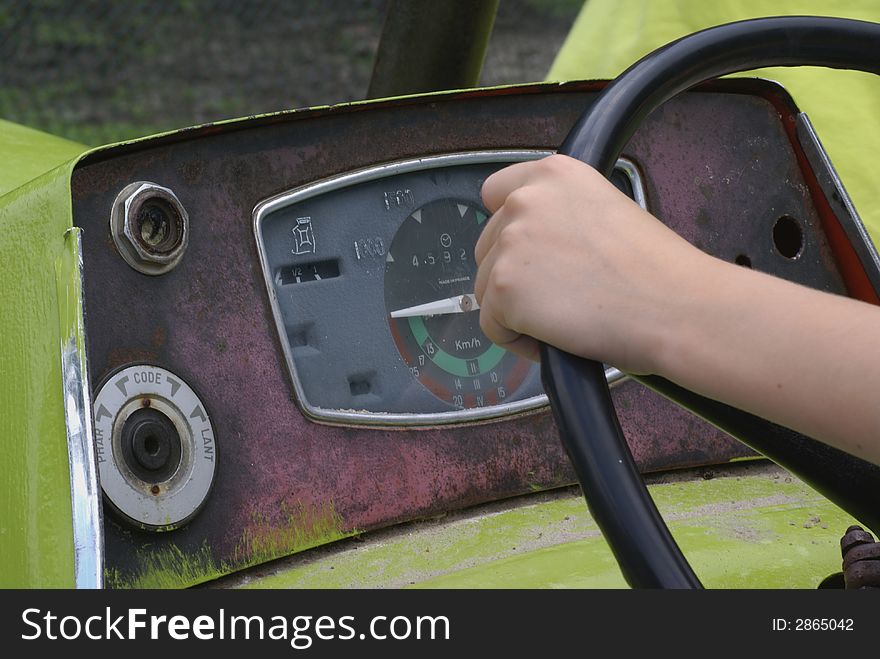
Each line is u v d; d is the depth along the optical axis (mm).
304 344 1049
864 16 1749
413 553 988
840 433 574
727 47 743
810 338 581
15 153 1197
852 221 1181
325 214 1076
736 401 599
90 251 917
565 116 1183
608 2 1964
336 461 1028
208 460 956
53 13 6273
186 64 6477
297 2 6820
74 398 807
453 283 1137
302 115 1045
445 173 1146
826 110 1793
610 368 1158
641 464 1151
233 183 1012
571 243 643
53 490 801
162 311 952
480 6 1337
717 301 604
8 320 869
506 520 1061
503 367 1145
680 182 1195
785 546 880
